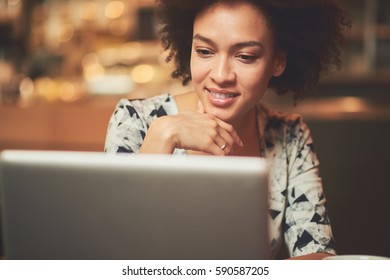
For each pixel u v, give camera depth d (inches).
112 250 29.5
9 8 233.0
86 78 230.1
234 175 27.8
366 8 247.3
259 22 51.2
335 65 63.6
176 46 62.9
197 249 28.9
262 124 64.5
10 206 29.8
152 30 240.4
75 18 235.6
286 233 61.8
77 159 28.7
